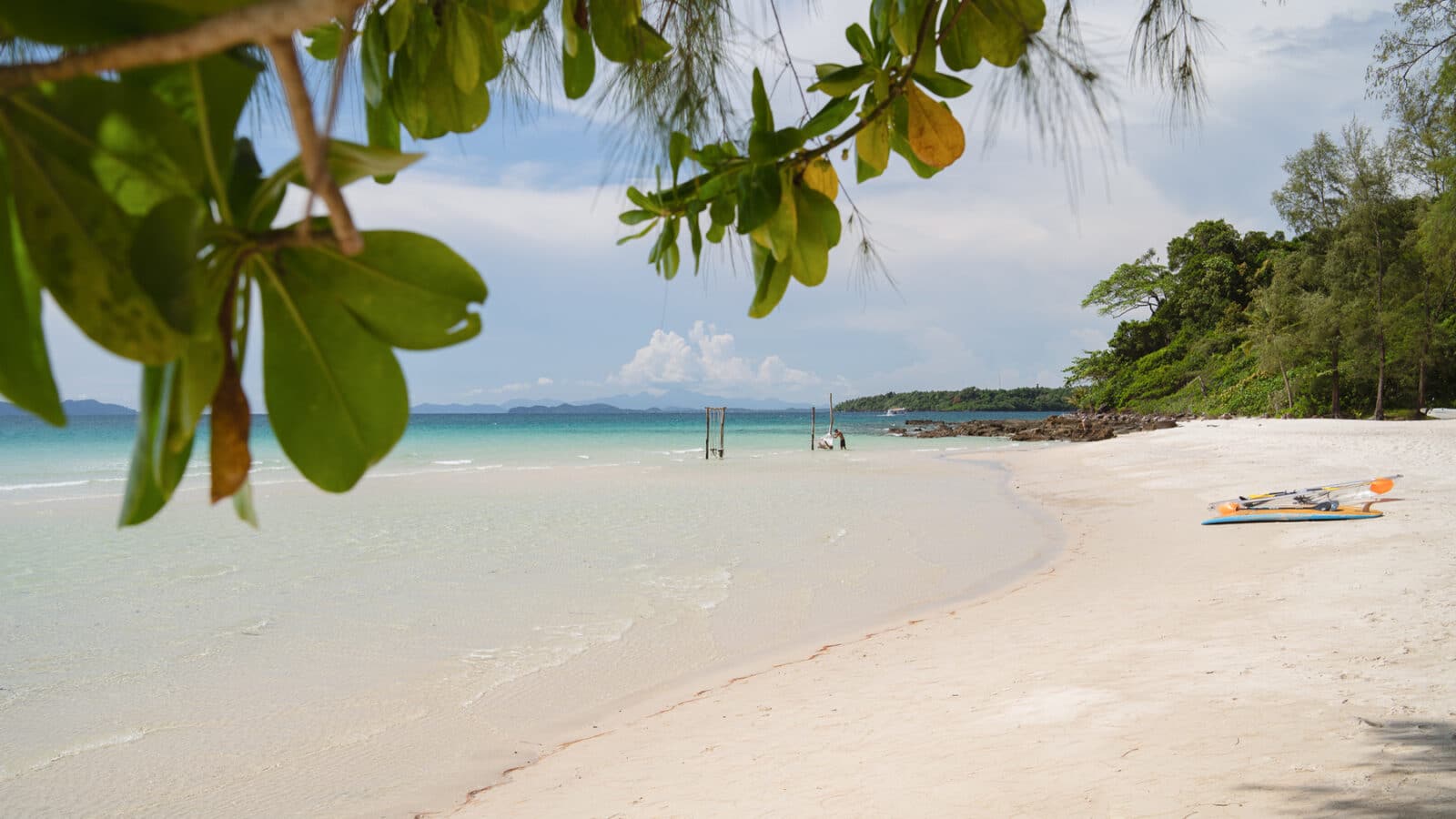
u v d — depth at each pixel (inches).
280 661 323.9
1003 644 280.2
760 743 211.8
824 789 171.8
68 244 17.7
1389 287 1488.7
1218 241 2918.3
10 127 17.8
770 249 47.5
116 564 510.9
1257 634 246.8
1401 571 308.3
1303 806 132.6
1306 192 1652.3
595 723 255.6
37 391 18.2
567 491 923.4
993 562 474.9
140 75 20.0
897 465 1302.9
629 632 355.6
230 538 609.9
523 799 198.5
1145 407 2785.4
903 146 51.1
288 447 22.7
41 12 15.9
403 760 235.1
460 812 198.1
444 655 328.2
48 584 455.5
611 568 489.1
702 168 49.9
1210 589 324.5
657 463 1407.5
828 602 399.5
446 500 839.7
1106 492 764.6
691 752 214.7
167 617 386.6
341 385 22.9
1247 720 175.3
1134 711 190.4
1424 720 165.5
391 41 52.0
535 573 475.8
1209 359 2549.2
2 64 15.5
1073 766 162.4
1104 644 259.6
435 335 23.1
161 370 20.6
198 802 213.3
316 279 22.3
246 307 22.1
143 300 17.7
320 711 273.3
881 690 244.8
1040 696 212.8
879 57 47.9
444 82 52.6
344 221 14.7
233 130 18.9
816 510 744.3
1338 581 305.4
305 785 220.8
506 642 345.1
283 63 14.2
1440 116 451.2
